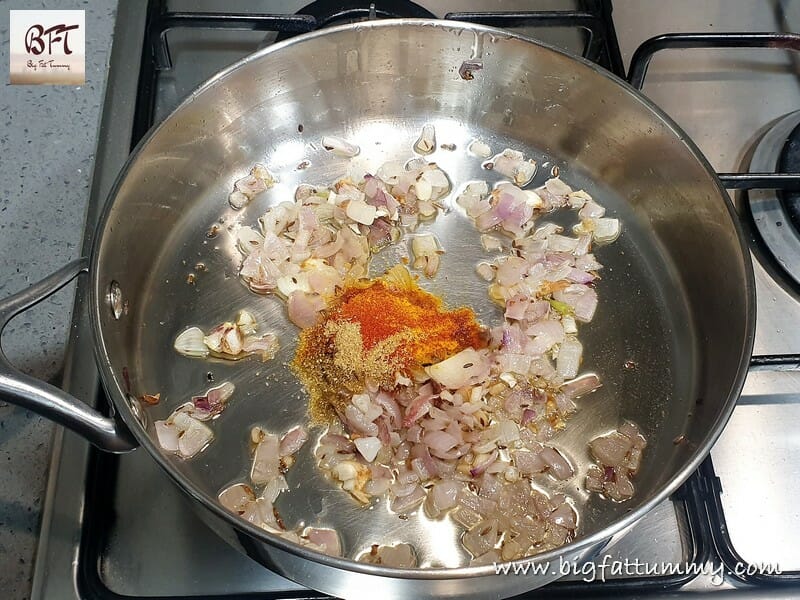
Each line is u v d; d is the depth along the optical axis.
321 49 0.29
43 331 0.25
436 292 0.29
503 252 0.30
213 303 0.28
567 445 0.25
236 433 0.25
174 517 0.22
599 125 0.30
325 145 0.32
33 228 0.28
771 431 0.24
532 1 0.35
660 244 0.30
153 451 0.19
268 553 0.19
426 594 0.19
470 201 0.31
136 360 0.26
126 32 0.33
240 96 0.29
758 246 0.28
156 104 0.31
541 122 0.32
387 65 0.30
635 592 0.21
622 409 0.26
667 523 0.22
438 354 0.27
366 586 0.19
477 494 0.24
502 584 0.19
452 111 0.33
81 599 0.20
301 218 0.30
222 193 0.31
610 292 0.29
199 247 0.30
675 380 0.27
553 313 0.28
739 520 0.23
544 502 0.24
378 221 0.30
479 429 0.25
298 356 0.27
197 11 0.34
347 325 0.27
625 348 0.28
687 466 0.19
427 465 0.24
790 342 0.26
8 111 0.31
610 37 0.31
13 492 0.22
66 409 0.19
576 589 0.21
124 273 0.26
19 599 0.21
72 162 0.30
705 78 0.33
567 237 0.30
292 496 0.24
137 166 0.26
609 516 0.24
